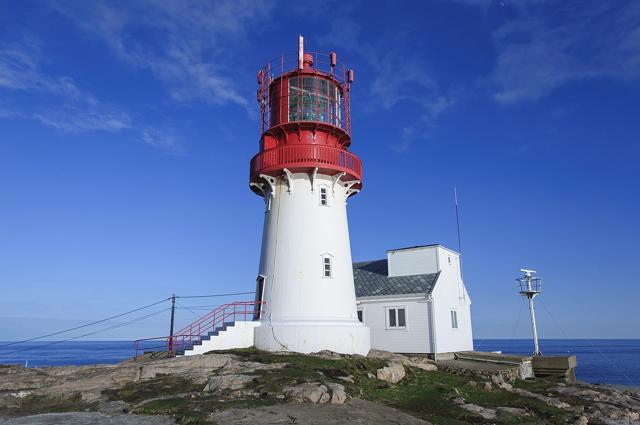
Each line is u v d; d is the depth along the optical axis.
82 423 14.95
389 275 37.50
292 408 16.41
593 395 25.56
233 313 27.28
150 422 15.09
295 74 29.98
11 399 17.80
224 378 19.39
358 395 19.56
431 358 32.69
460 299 38.22
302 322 26.33
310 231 28.28
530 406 21.31
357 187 31.77
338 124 30.67
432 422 17.00
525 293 42.72
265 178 29.36
